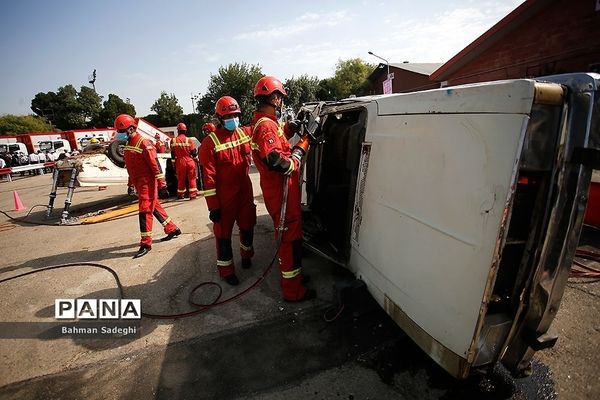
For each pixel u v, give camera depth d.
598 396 1.75
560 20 8.27
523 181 1.26
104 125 54.47
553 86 1.14
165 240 4.57
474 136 1.31
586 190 1.28
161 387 2.00
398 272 1.84
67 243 4.82
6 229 5.91
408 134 1.73
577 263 3.18
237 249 4.03
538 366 1.98
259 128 2.47
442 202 1.48
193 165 7.21
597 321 2.35
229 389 1.95
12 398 1.98
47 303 3.08
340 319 2.52
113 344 2.43
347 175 3.07
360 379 1.95
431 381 1.91
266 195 2.67
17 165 18.56
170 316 2.71
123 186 10.09
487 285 1.27
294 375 2.02
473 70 11.27
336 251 2.96
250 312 2.71
